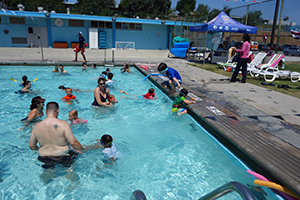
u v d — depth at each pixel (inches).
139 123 189.8
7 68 411.5
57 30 895.7
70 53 695.7
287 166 103.3
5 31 839.7
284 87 281.1
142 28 1011.3
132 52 851.4
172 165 132.2
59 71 394.6
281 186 95.9
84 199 102.5
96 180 115.3
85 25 925.2
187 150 148.9
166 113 214.5
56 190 106.9
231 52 313.3
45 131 114.3
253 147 121.8
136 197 62.4
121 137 164.1
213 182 117.2
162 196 106.7
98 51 815.7
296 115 177.3
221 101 214.8
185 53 649.6
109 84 316.2
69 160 122.3
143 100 253.1
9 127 171.5
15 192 104.6
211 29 477.1
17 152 136.0
